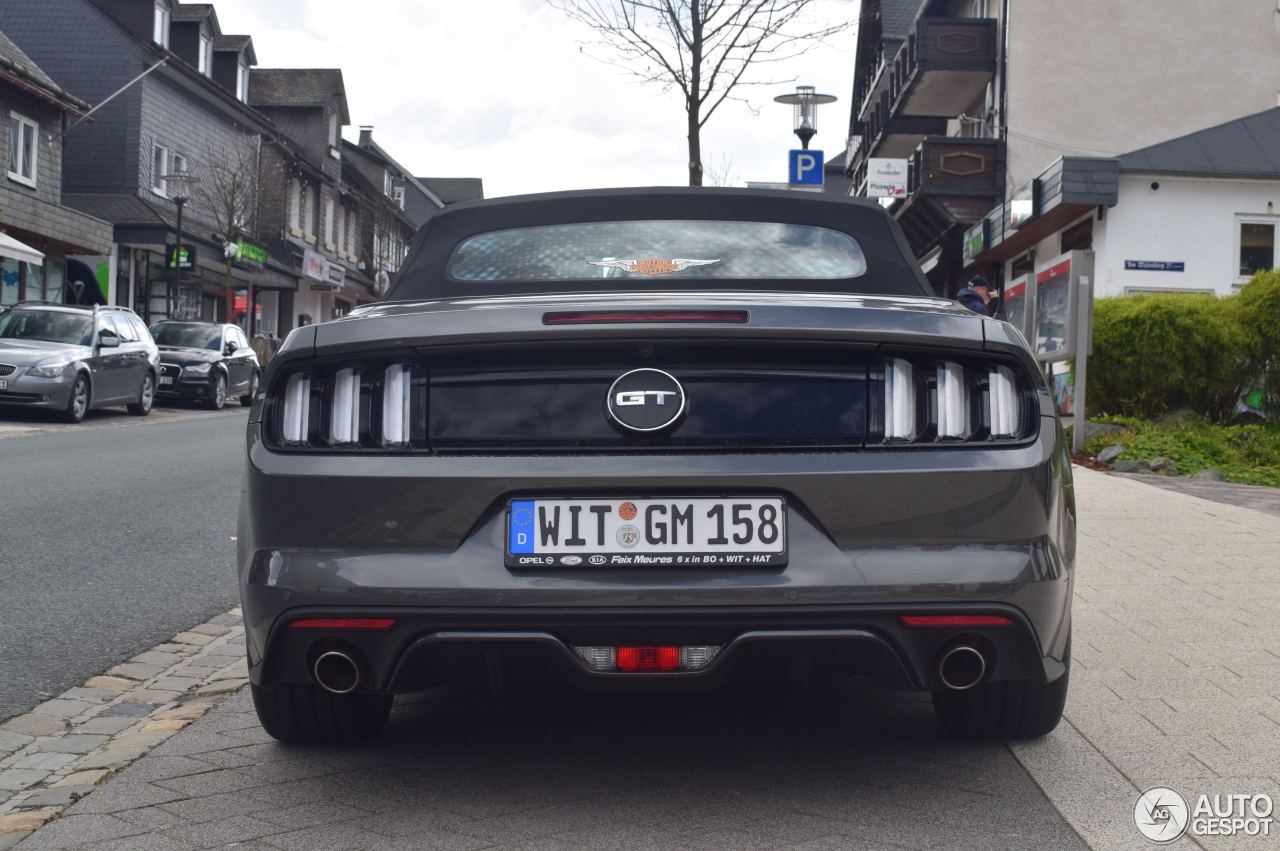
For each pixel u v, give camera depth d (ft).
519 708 14.61
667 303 10.91
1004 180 100.63
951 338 10.78
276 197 164.86
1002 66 103.04
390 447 10.83
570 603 10.36
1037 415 10.99
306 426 11.07
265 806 11.34
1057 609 10.96
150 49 123.95
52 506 32.45
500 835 10.52
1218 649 17.15
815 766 12.38
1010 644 10.73
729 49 57.06
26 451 47.96
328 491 10.77
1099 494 33.19
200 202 135.74
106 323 71.31
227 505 33.65
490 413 10.75
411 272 14.35
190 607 21.07
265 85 190.49
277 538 10.96
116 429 62.44
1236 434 47.29
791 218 14.52
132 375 73.41
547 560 10.46
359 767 12.45
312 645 10.84
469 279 14.06
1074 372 48.34
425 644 10.55
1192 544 25.45
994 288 100.58
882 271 13.88
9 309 69.92
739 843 10.30
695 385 10.68
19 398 64.39
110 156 122.62
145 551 26.23
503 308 10.89
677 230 14.44
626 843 10.30
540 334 10.59
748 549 10.43
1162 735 13.35
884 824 10.75
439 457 10.67
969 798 11.43
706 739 13.34
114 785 12.02
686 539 10.45
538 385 10.76
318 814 11.10
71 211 99.50
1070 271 45.32
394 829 10.69
